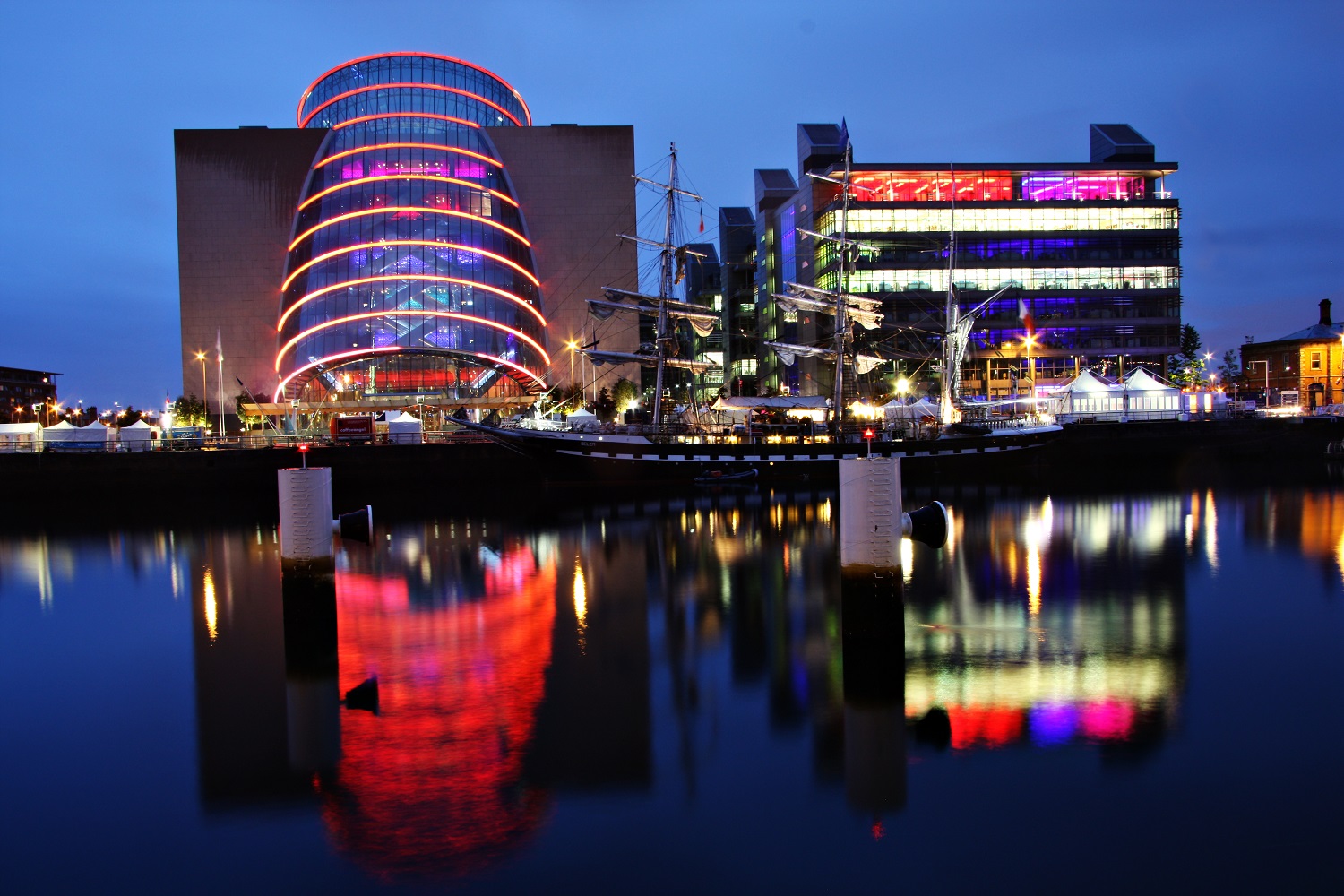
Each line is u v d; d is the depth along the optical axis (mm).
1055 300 114562
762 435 68938
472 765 13688
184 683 18453
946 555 31953
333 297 106062
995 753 13719
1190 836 11188
